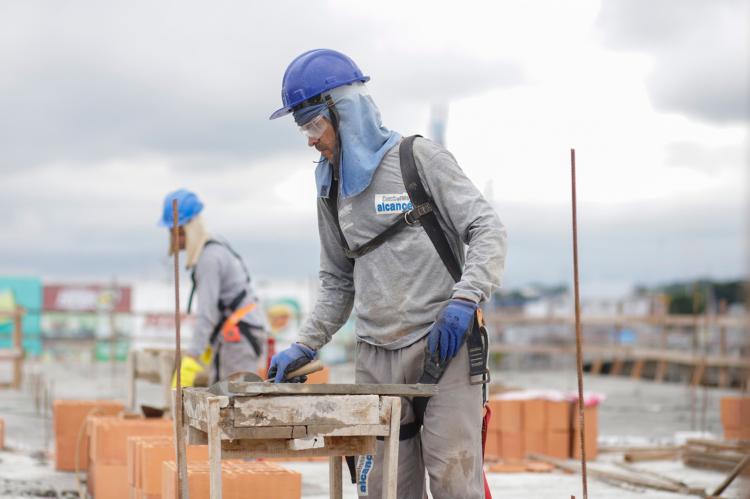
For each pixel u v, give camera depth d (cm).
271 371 380
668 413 1241
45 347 2214
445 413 353
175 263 359
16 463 746
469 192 357
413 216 359
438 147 363
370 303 367
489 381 360
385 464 328
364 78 370
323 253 399
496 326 2048
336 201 380
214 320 635
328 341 400
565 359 2062
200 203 645
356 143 363
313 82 362
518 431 843
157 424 590
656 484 656
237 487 432
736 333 1620
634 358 1889
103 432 577
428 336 356
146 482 490
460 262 370
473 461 357
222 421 312
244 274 651
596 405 840
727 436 808
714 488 642
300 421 318
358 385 323
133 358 780
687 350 1795
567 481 700
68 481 662
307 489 641
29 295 2236
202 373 638
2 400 1307
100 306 2258
